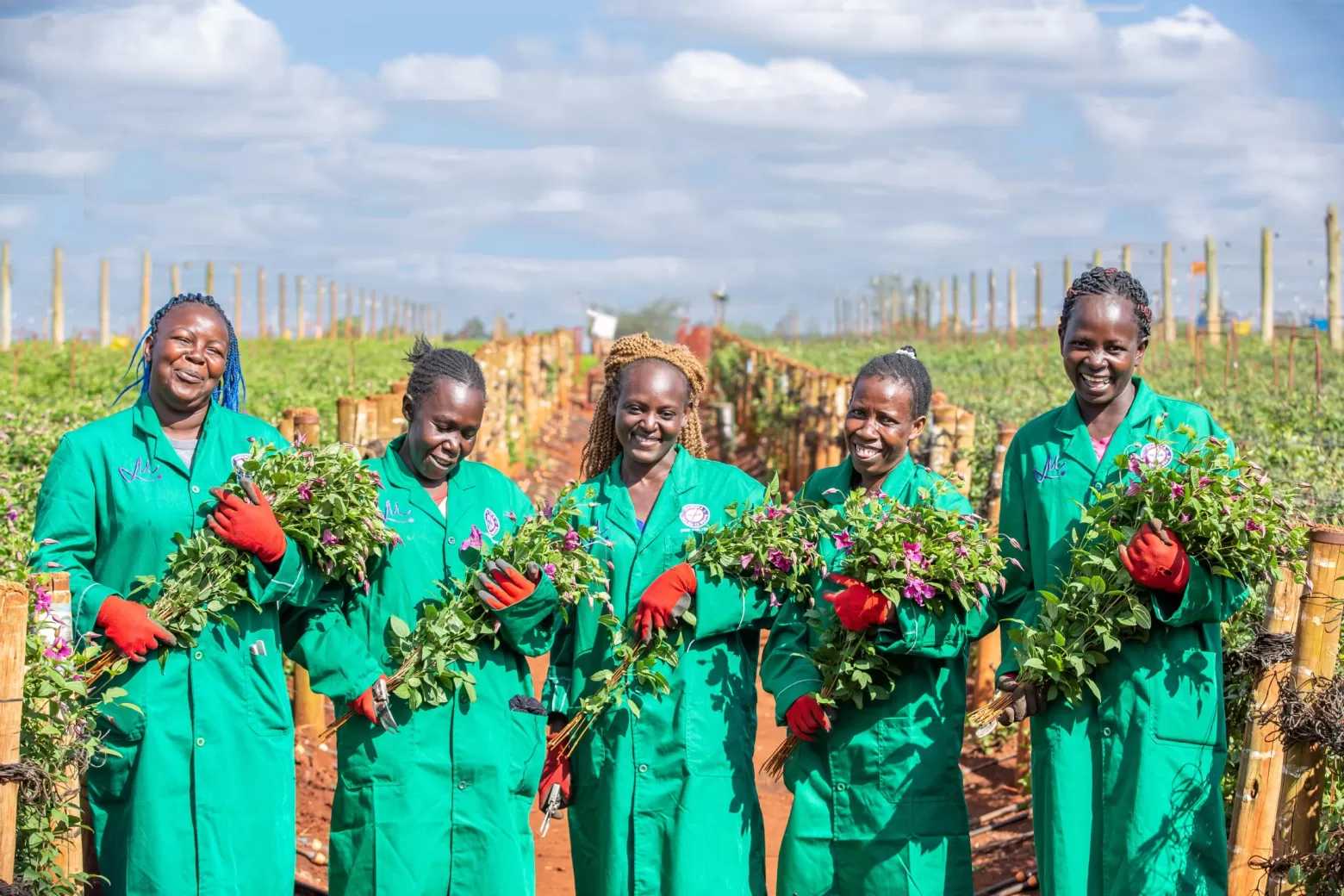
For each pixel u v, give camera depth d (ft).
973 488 30.09
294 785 14.07
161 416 13.80
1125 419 14.03
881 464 14.56
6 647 11.24
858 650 13.84
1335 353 84.23
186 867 13.04
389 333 189.98
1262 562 12.80
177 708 13.19
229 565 13.12
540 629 14.47
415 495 14.38
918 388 14.53
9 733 11.32
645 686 14.42
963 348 123.54
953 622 13.67
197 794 13.14
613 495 15.10
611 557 14.83
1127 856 13.05
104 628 12.79
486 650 14.24
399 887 13.79
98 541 13.60
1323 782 12.96
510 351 56.90
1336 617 12.98
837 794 14.25
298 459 13.73
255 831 13.41
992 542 13.66
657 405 14.62
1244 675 14.71
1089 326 13.74
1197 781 13.17
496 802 14.11
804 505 14.96
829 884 14.28
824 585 14.46
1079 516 13.99
